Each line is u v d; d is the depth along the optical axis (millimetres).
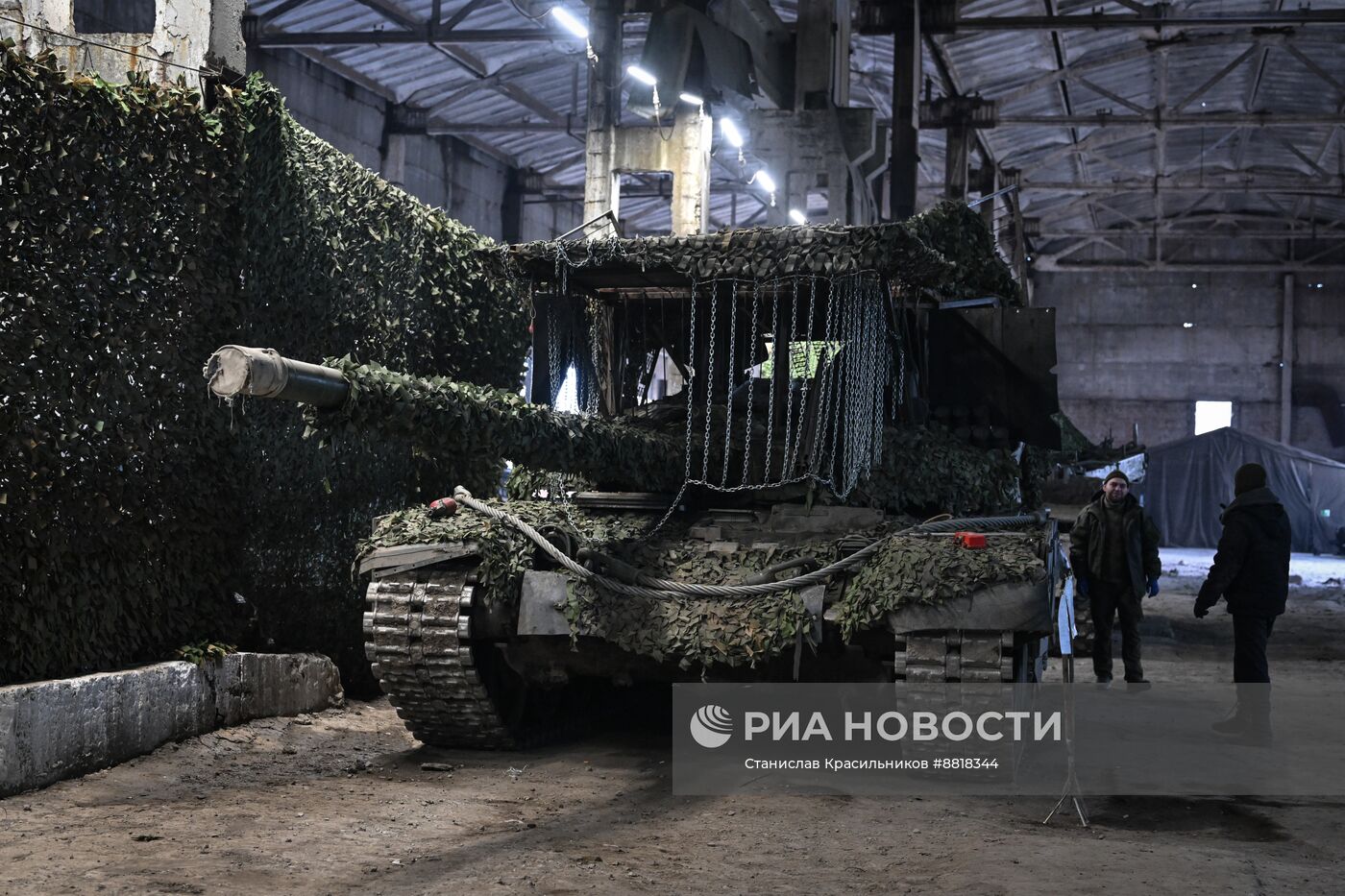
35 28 8188
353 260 9242
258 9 23453
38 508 6598
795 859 5430
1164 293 48594
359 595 9500
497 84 28219
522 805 6367
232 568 8180
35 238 6598
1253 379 47906
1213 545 38750
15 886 4703
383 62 26594
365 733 8320
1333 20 24141
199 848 5320
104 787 6410
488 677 7574
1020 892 4934
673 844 5652
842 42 20953
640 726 8836
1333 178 38531
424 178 30156
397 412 6105
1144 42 29906
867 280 7941
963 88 32031
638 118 28922
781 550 7387
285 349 8570
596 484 8492
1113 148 39031
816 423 7953
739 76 17891
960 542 6863
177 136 7590
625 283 8672
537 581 7301
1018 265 38000
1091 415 48938
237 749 7480
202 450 7848
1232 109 36094
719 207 41969
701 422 8500
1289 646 14125
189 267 7676
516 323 11125
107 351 7066
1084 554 10539
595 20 19516
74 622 6867
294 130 8594
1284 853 5676
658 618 7066
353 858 5254
